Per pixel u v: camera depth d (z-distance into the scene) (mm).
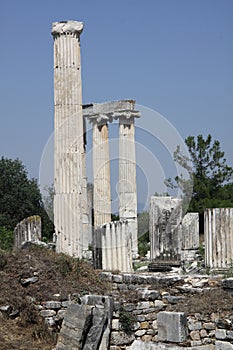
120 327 15438
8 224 53875
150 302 16156
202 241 39500
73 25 23422
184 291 16781
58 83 23359
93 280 17812
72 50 23422
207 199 45906
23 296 16531
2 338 15078
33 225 27578
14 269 17281
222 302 15633
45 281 17078
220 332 14875
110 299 15367
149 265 23078
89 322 14680
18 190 55906
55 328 16000
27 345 14984
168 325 14594
